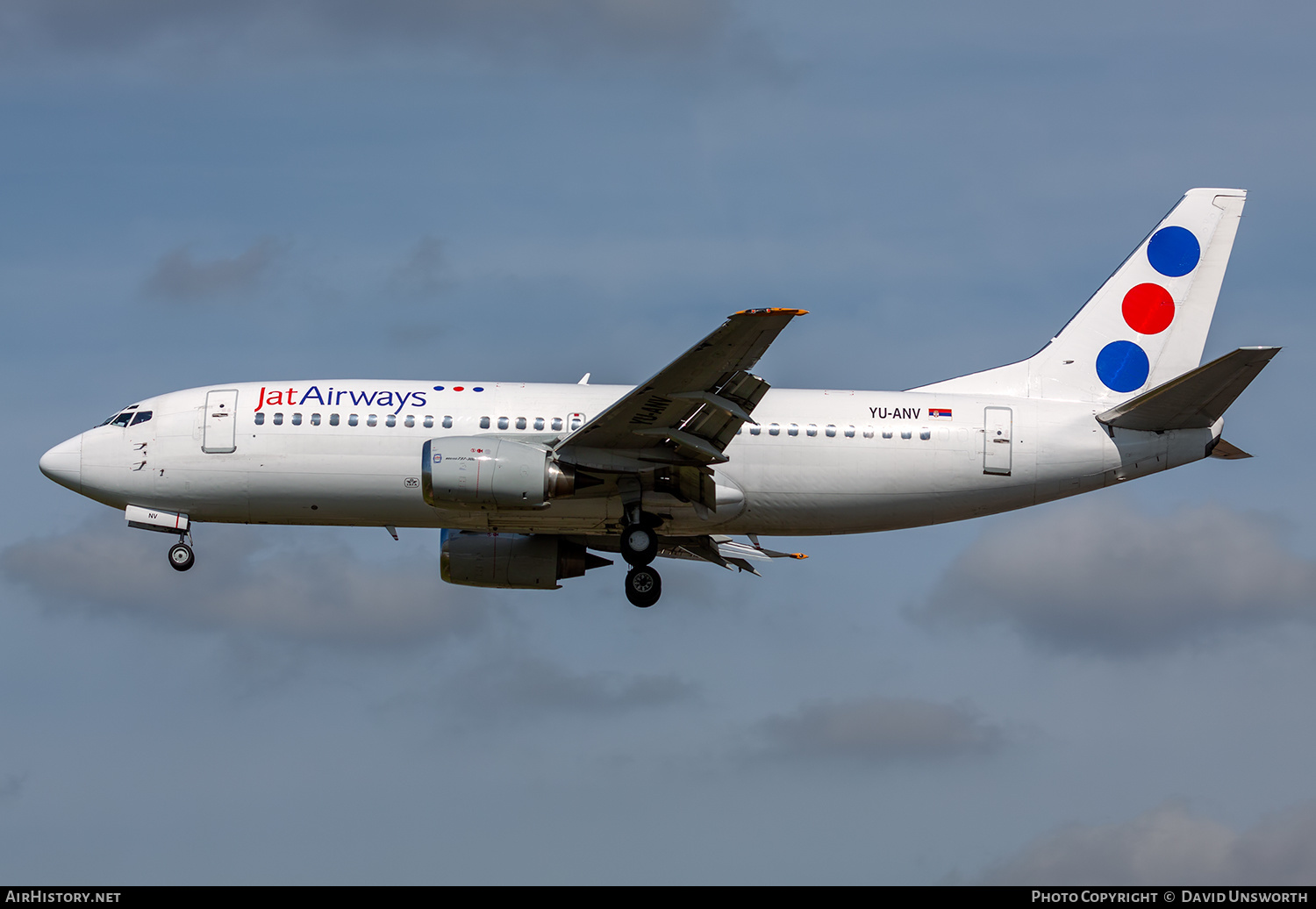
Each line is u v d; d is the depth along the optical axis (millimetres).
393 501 106500
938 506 108750
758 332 88750
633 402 96312
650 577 106438
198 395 108875
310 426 106312
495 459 100188
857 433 106938
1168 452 108500
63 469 108500
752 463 106562
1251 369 100312
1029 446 107750
